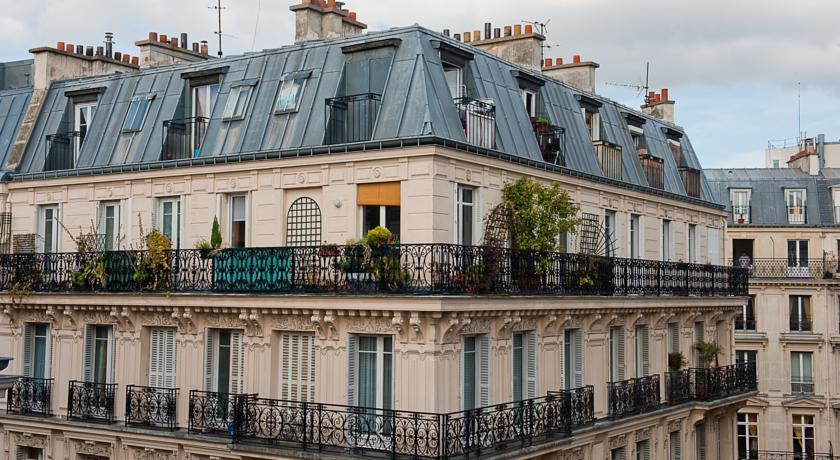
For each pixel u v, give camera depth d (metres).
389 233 21.28
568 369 26.42
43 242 28.06
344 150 22.58
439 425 20.03
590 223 27.92
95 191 26.94
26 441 26.91
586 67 33.59
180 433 23.88
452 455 20.30
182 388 24.67
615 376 28.91
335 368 22.28
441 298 20.22
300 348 23.14
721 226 37.94
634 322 29.36
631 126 33.22
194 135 25.77
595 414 27.17
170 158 25.81
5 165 28.97
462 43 25.28
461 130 23.09
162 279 24.42
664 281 30.61
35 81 29.98
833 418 53.09
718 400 33.16
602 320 27.67
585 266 25.72
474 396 22.64
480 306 21.47
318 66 24.66
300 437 22.17
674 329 32.66
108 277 25.41
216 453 23.33
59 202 27.62
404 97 22.70
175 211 25.69
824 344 53.44
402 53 23.41
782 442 53.66
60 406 26.61
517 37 30.22
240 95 25.41
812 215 55.03
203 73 26.33
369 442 21.78
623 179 30.77
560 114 28.52
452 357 21.52
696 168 37.62
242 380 23.88
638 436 29.17
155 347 25.47
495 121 24.36
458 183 22.50
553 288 24.34
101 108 28.27
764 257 55.06
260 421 22.50
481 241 23.09
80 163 27.62
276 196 23.73
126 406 25.09
